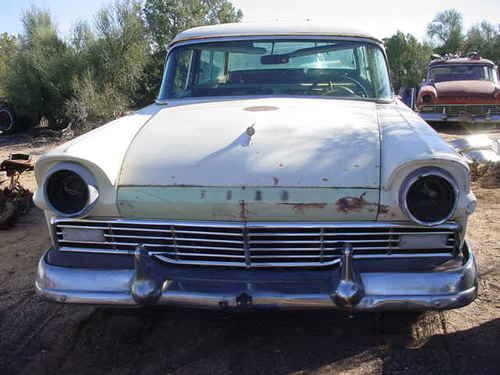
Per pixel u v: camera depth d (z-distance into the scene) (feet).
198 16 75.46
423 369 8.77
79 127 42.06
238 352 9.50
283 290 8.07
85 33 48.49
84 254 8.77
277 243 8.29
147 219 8.48
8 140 41.88
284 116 10.05
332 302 7.98
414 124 9.69
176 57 13.12
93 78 46.75
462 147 22.62
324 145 8.75
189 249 8.52
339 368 8.89
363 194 8.03
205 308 8.23
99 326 10.48
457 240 8.16
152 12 71.56
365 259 8.25
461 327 10.01
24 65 46.34
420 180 7.80
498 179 21.39
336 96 12.09
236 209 8.20
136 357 9.42
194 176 8.39
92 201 8.30
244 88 12.53
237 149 8.76
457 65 44.34
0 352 9.58
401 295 7.96
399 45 118.83
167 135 9.46
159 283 8.29
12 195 18.33
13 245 15.37
